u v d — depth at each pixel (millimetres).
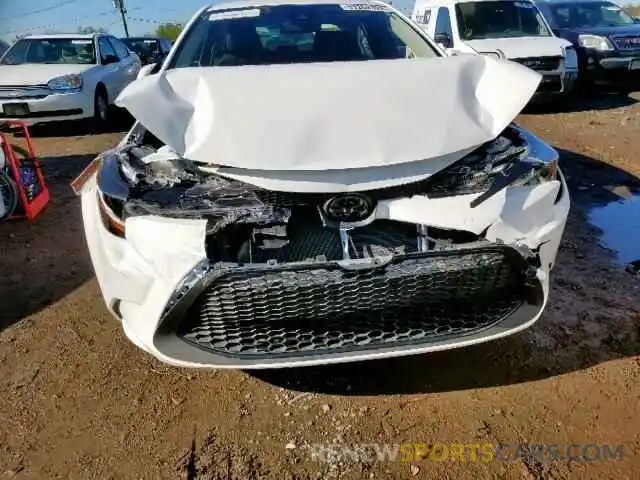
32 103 7328
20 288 3430
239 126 2199
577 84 9008
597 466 2043
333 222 2082
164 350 2084
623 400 2330
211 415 2365
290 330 2104
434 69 2525
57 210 4691
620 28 8953
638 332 2730
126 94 2336
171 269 2004
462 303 2158
